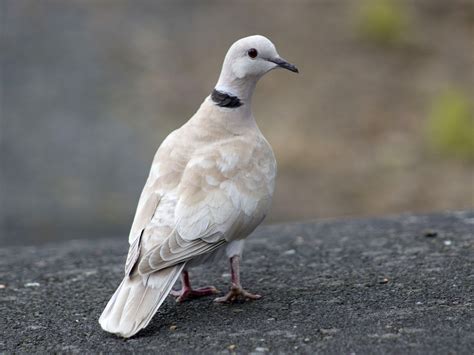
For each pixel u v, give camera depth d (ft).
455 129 58.54
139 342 20.90
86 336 21.90
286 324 21.70
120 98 70.03
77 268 29.76
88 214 49.83
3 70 75.92
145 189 22.98
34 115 66.59
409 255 28.12
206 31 86.43
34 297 25.93
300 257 29.09
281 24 87.04
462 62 74.02
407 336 20.31
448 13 84.89
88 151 59.82
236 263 23.49
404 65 74.43
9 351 21.18
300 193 53.36
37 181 55.26
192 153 23.26
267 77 73.51
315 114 65.31
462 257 27.30
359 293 24.11
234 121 24.04
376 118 64.03
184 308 23.56
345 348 19.80
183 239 21.61
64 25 88.43
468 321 21.15
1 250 34.27
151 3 96.37
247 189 23.04
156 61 78.38
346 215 50.39
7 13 91.56
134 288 20.97
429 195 52.60
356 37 80.94
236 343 20.51
